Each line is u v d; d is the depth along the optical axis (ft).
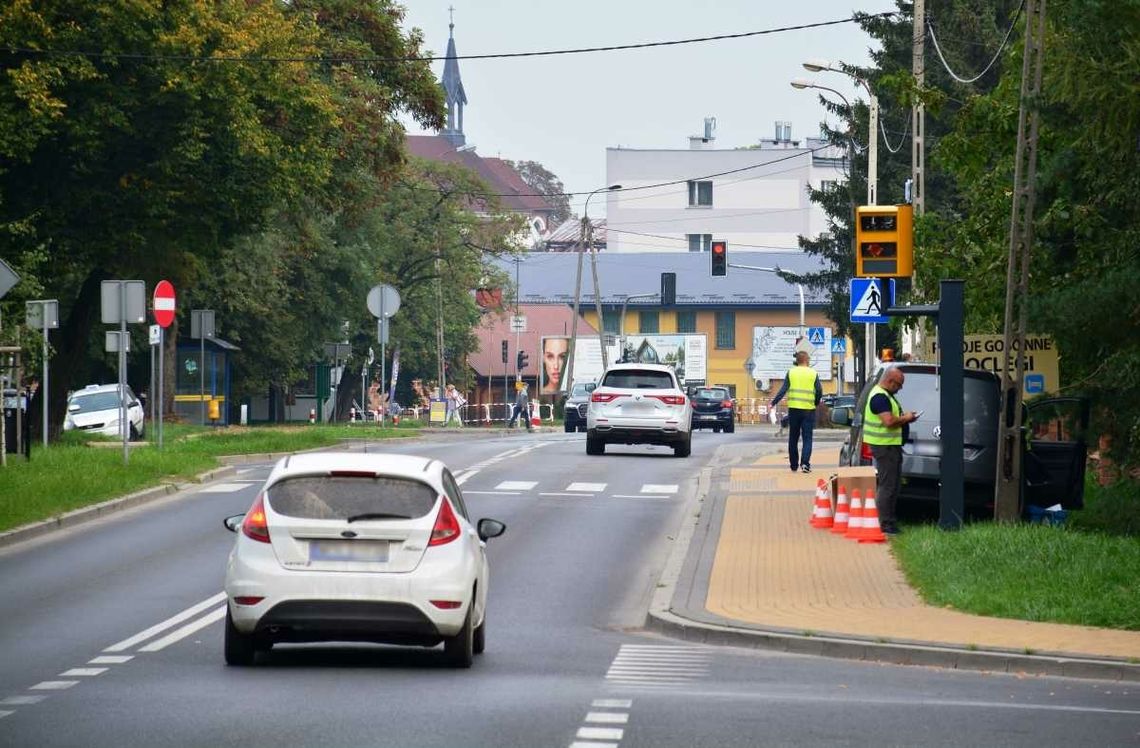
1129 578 154.92
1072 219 222.07
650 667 121.49
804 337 524.52
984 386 207.21
